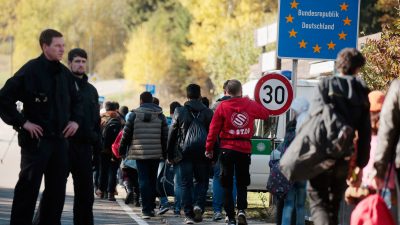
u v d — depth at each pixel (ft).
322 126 49.93
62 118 60.13
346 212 67.15
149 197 91.91
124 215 95.04
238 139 80.12
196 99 88.89
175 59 622.13
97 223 85.46
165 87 621.72
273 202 93.97
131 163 105.19
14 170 167.02
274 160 70.28
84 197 66.18
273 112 93.61
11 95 59.06
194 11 450.71
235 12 424.05
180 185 88.89
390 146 48.14
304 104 65.51
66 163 60.70
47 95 59.62
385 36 104.12
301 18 91.15
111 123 111.96
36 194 59.62
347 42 91.45
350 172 51.62
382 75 102.99
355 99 50.42
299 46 91.15
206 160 87.86
